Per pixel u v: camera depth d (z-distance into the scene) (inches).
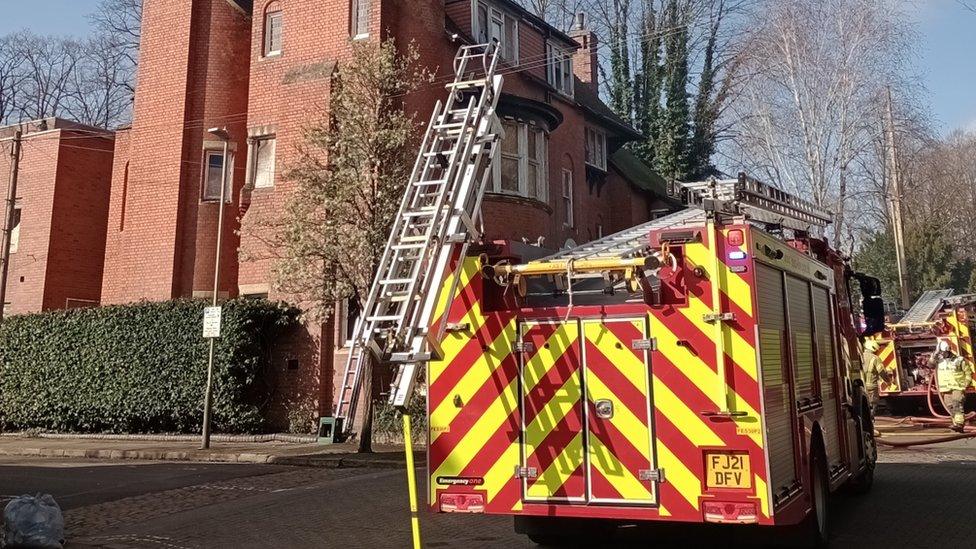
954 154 2091.5
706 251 222.4
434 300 219.5
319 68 741.9
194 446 634.8
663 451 221.1
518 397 241.1
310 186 581.9
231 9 881.5
